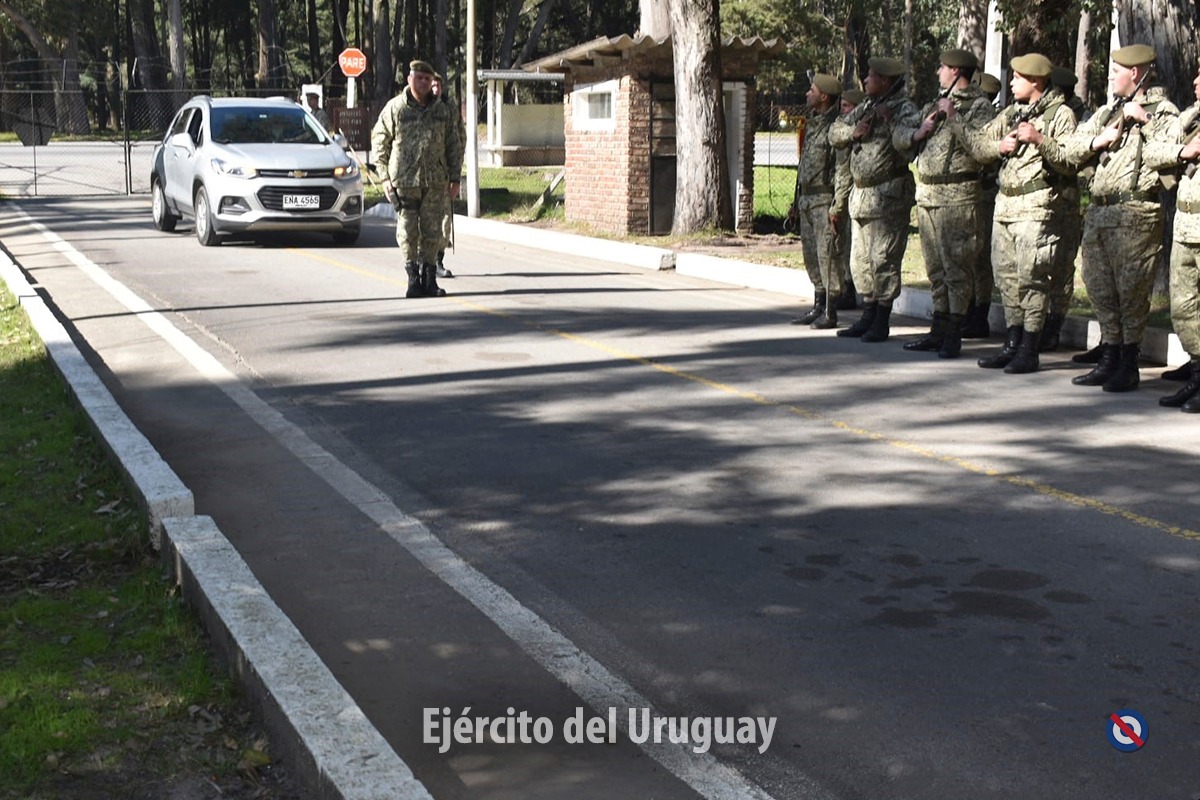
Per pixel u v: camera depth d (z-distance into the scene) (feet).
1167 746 13.92
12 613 17.08
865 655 16.29
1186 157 28.30
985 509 22.04
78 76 205.67
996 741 14.06
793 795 13.07
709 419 28.32
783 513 21.88
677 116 66.64
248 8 276.41
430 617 17.60
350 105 115.65
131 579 18.34
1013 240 33.22
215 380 32.22
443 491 23.22
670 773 13.53
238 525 21.44
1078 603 17.90
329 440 26.71
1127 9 43.04
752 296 47.67
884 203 36.70
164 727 14.05
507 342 37.17
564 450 25.86
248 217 60.34
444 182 45.24
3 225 72.02
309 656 14.35
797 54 181.57
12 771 13.08
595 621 17.43
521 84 207.41
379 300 44.96
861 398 30.42
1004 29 62.59
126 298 44.96
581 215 72.95
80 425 26.22
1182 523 21.27
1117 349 31.50
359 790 11.69
